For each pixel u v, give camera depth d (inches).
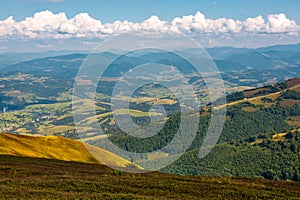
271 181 2039.9
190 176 2012.8
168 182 1694.1
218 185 1696.6
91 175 1911.9
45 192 1343.5
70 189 1457.9
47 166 2361.0
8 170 1985.7
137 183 1628.9
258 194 1535.4
